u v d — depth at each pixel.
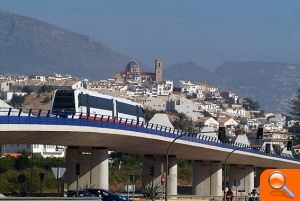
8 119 107.25
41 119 115.50
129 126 148.25
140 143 158.88
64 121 122.25
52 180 178.25
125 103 163.00
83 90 140.50
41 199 80.56
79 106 137.75
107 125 138.50
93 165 145.62
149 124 160.75
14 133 112.12
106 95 151.88
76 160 144.62
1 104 126.31
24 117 110.88
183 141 171.75
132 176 107.69
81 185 144.38
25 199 79.56
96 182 145.50
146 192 158.25
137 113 172.25
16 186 170.62
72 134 127.00
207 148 187.62
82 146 143.88
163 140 163.25
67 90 138.12
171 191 179.50
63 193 130.12
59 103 137.75
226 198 135.62
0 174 169.50
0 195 105.94
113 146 152.75
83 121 129.00
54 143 132.88
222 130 126.56
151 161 180.75
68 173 145.00
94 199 85.38
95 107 144.75
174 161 181.25
